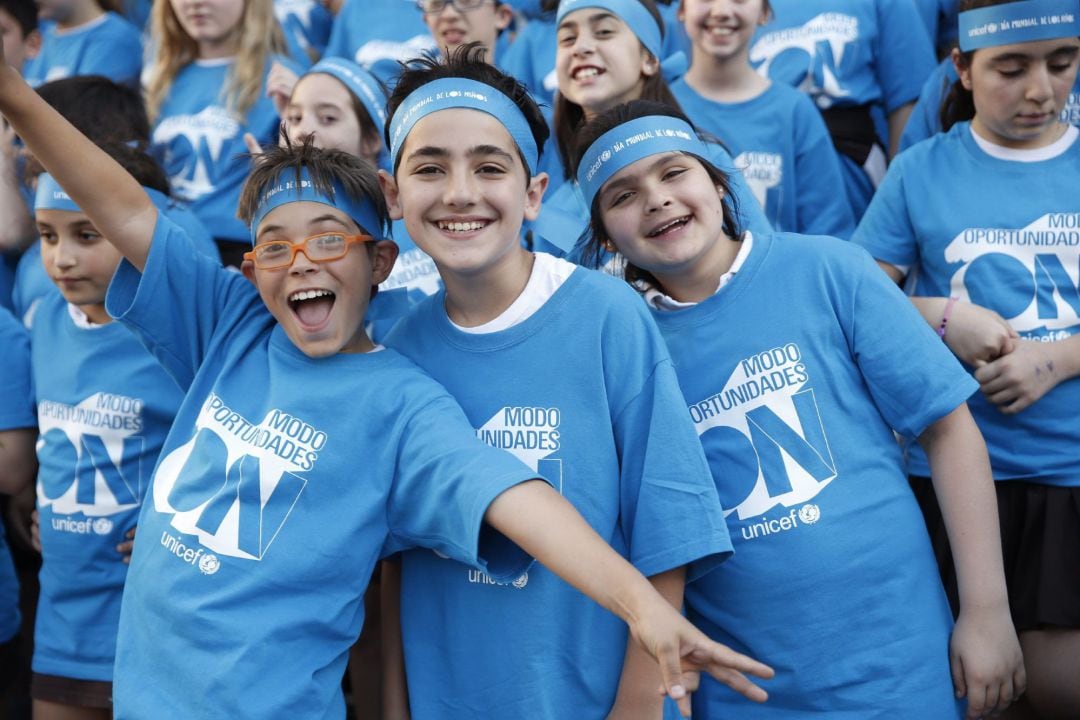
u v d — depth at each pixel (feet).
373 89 13.12
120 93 12.71
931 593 8.75
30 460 12.12
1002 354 10.05
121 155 11.36
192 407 8.81
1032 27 10.16
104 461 10.98
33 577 13.88
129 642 8.34
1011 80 10.32
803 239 9.04
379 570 11.55
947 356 8.76
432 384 8.33
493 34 14.89
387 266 8.94
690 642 6.95
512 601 8.16
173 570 8.21
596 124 9.18
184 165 14.94
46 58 17.43
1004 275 10.37
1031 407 10.19
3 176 13.67
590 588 7.23
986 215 10.50
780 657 8.56
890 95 14.70
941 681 8.58
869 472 8.68
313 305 8.55
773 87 13.80
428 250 8.25
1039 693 10.29
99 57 17.10
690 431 8.16
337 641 8.18
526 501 7.50
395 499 8.16
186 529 8.27
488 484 7.57
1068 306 10.27
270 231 8.57
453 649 8.32
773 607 8.55
